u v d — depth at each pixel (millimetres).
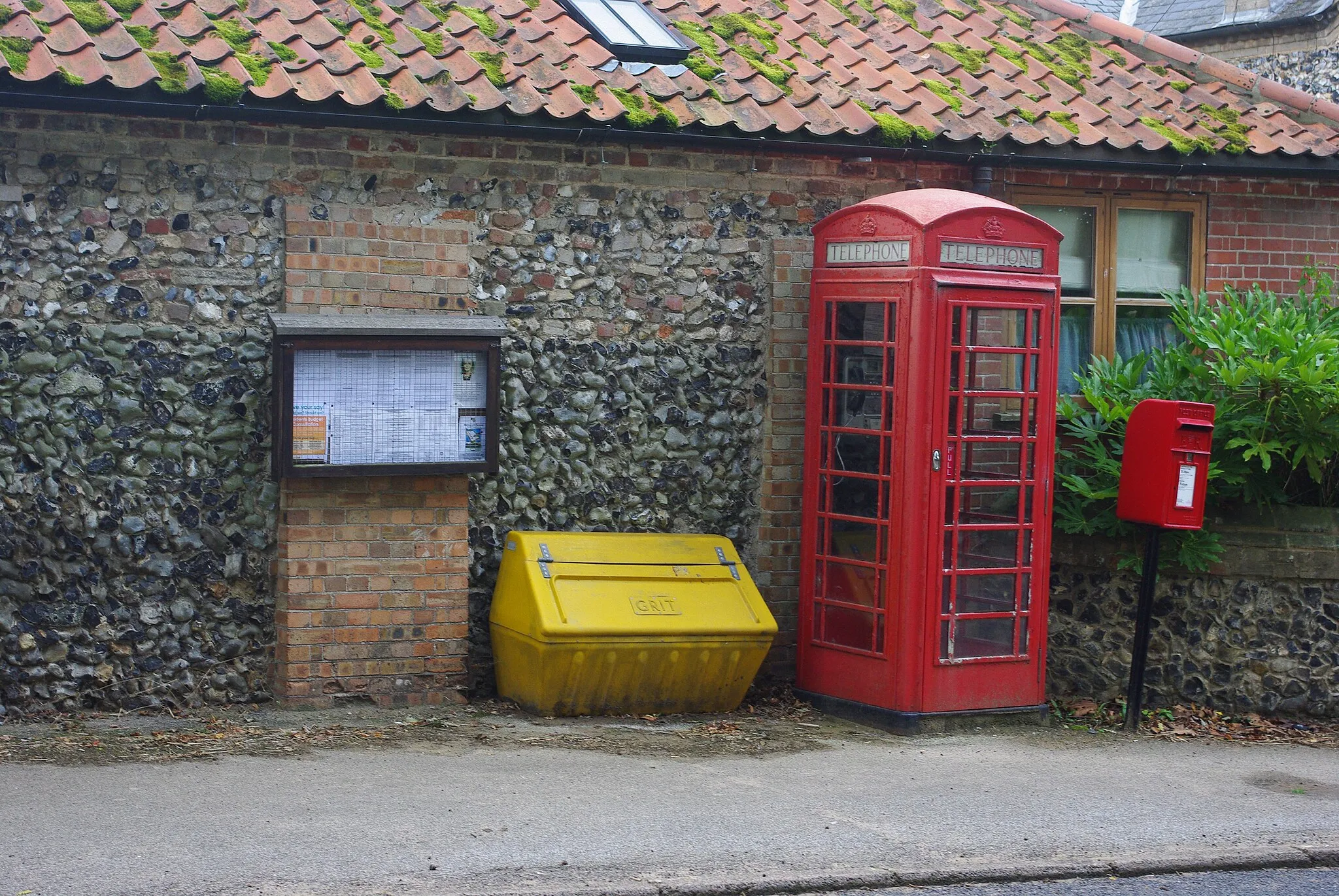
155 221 7648
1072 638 9031
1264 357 8570
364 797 6223
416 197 8117
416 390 7883
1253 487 8719
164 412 7699
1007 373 8133
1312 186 10141
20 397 7461
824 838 5953
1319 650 8797
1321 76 16344
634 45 9156
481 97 8047
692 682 8133
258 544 7914
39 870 5125
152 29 7871
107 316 7594
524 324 8414
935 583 7984
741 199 8883
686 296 8789
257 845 5492
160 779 6391
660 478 8766
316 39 8266
